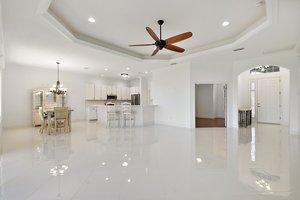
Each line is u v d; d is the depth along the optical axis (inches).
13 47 185.8
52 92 303.6
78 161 123.5
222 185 89.2
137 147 160.7
